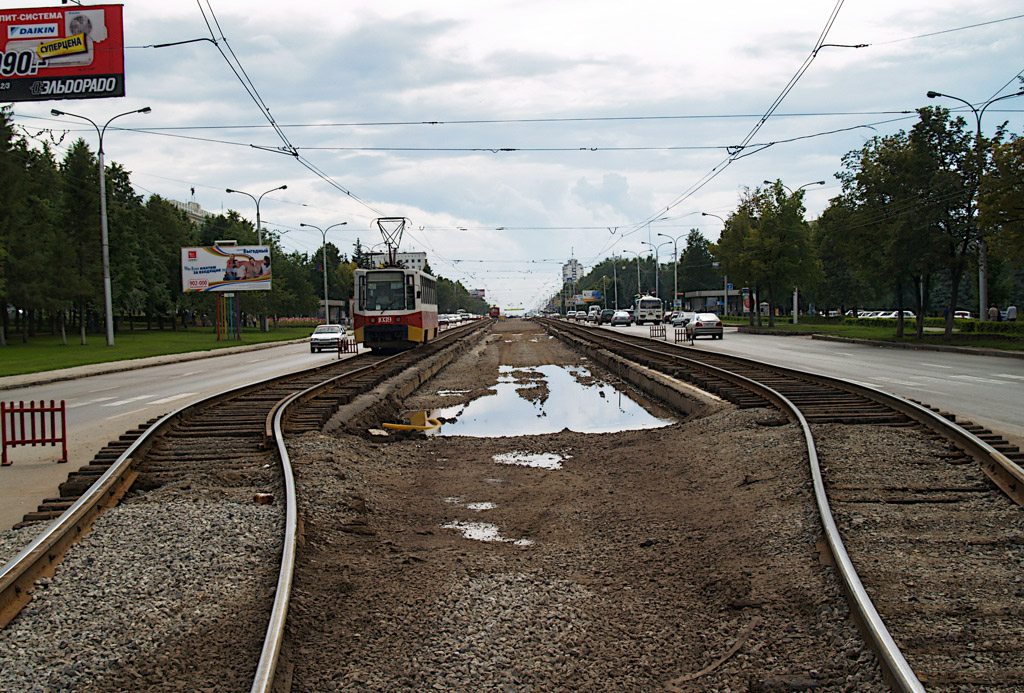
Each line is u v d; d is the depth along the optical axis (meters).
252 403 17.55
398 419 19.19
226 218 99.69
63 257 56.50
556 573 7.04
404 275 37.28
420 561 7.38
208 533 7.78
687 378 23.80
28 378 28.67
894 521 7.61
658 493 10.15
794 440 11.70
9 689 4.73
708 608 6.04
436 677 4.94
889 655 4.61
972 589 5.93
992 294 62.69
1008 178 30.97
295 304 100.38
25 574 6.36
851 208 43.41
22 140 59.72
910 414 13.30
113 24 20.56
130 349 49.41
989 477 8.98
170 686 4.75
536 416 20.20
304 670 5.03
